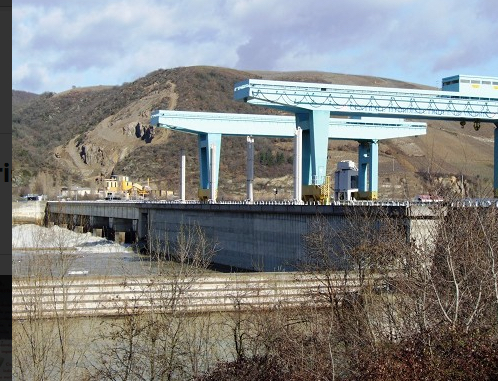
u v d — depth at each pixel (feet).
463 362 77.66
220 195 634.84
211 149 348.59
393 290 107.04
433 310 89.97
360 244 134.00
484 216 103.19
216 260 307.37
